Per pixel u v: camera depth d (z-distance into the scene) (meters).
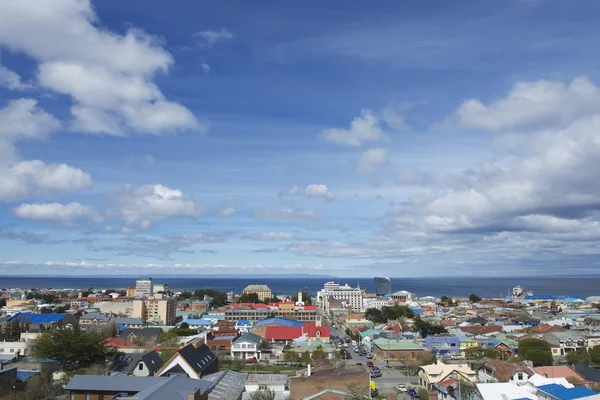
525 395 91.19
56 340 135.38
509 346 182.50
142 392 82.38
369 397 99.69
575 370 121.12
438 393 109.94
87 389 93.88
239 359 173.00
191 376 115.06
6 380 111.25
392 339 195.75
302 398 97.81
